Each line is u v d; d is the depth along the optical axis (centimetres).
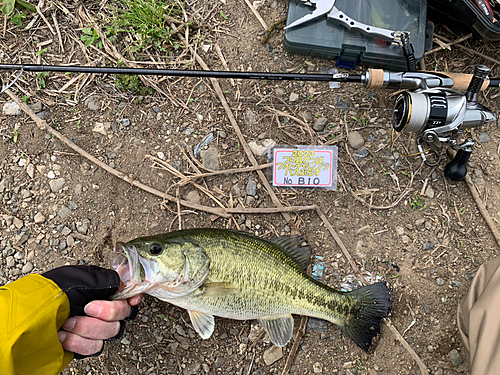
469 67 64
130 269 47
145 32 62
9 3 61
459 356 57
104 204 60
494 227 60
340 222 61
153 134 62
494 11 57
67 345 45
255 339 58
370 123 63
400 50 60
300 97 63
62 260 59
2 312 39
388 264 60
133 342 57
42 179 60
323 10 59
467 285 60
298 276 52
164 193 60
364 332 53
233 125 62
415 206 61
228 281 50
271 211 60
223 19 64
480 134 63
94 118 62
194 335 58
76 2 63
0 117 61
